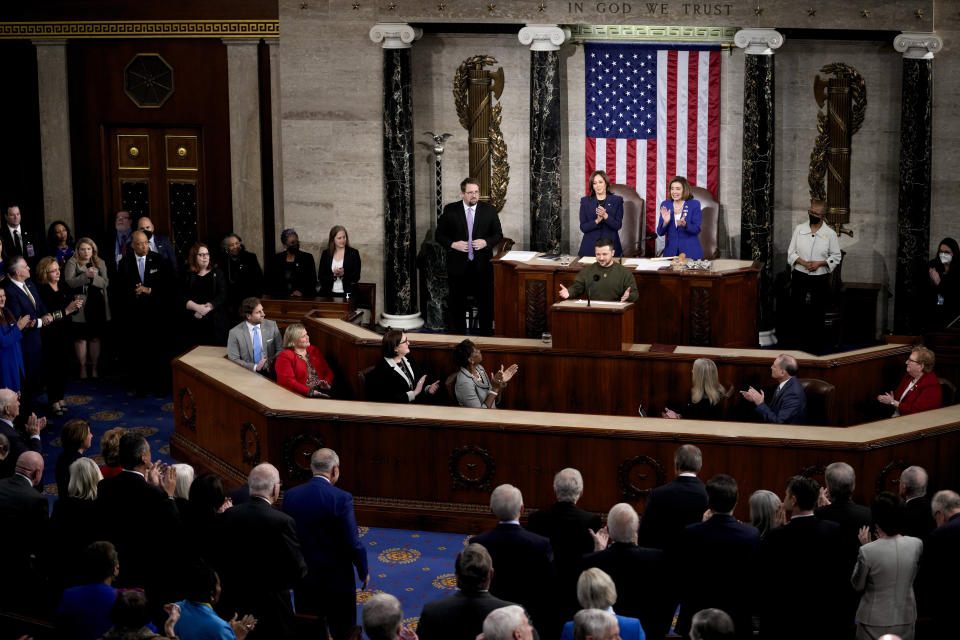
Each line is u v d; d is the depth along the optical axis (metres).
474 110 13.79
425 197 14.06
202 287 11.80
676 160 13.70
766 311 13.38
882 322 13.85
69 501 6.30
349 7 13.40
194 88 14.04
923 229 13.19
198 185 14.30
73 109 14.27
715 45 13.38
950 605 5.82
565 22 13.08
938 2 12.80
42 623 5.35
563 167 13.93
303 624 5.75
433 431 8.30
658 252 13.81
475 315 13.13
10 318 10.13
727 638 4.19
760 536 5.88
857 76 13.38
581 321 9.53
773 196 13.33
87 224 14.48
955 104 13.10
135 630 4.46
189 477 6.66
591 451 8.05
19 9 14.02
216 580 4.97
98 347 12.52
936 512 5.97
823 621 5.64
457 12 13.15
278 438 8.50
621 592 5.52
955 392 9.20
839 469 6.25
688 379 9.34
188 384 9.77
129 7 13.89
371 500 8.51
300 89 13.66
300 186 13.88
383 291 14.03
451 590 7.48
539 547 5.61
